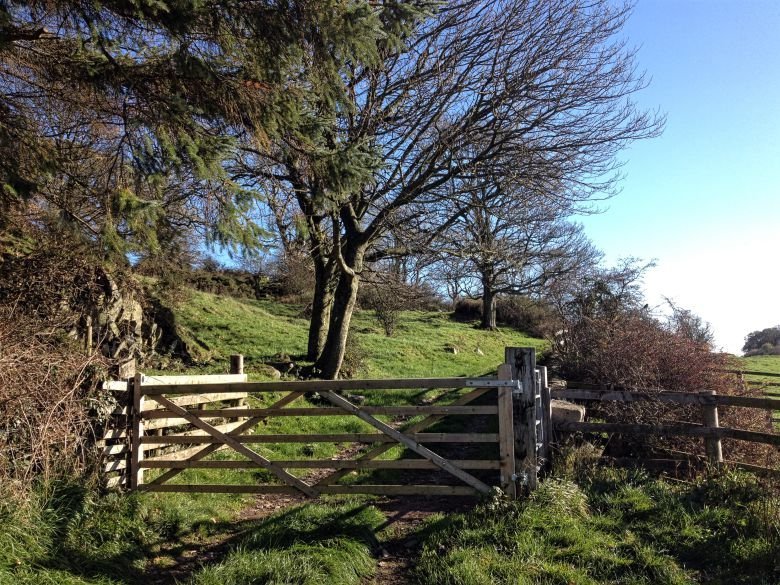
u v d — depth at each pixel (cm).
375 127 1288
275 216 922
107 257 705
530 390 611
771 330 3766
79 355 613
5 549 400
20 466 479
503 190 1387
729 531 511
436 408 614
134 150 620
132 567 476
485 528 537
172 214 772
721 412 816
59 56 608
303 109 714
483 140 1370
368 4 612
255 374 1397
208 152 627
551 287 1928
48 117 717
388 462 617
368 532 559
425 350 2400
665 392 691
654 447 745
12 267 766
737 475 607
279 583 429
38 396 512
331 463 622
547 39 1308
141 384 666
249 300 2911
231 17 580
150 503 590
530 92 1308
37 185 573
